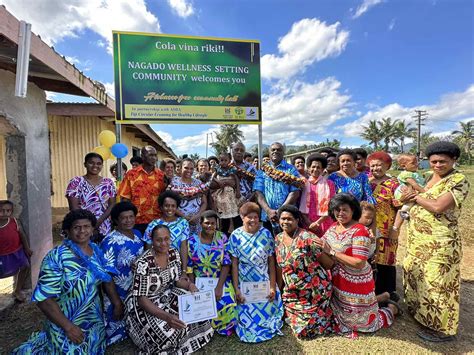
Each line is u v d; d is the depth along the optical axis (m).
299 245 2.86
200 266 3.06
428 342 2.75
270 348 2.68
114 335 2.80
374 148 53.66
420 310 2.90
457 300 2.78
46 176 4.17
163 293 2.69
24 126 3.61
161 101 4.24
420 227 2.92
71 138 7.27
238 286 3.05
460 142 54.06
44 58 2.94
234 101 4.56
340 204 2.80
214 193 4.28
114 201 3.69
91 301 2.47
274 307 3.02
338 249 2.82
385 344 2.70
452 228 2.77
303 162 4.43
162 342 2.51
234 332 2.94
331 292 2.99
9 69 3.29
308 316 2.81
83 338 2.35
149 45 4.16
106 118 7.45
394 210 3.40
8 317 3.21
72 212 2.46
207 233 3.08
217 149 46.41
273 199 3.70
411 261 3.02
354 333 2.83
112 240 2.86
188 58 4.32
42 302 2.26
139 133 9.74
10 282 4.06
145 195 3.68
